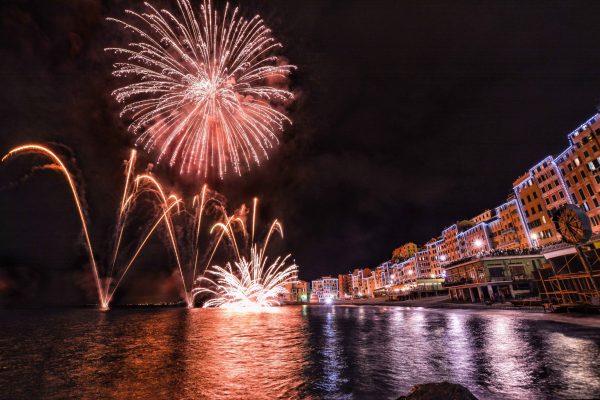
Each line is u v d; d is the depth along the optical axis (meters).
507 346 18.30
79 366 16.41
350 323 39.19
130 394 11.72
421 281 95.81
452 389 7.50
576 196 57.59
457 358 16.23
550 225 64.94
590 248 28.89
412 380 12.75
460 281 64.56
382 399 10.71
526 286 53.78
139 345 23.70
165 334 30.81
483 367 14.12
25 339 27.67
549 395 10.14
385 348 20.25
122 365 16.58
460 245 103.56
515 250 58.78
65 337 28.94
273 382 13.01
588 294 27.84
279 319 50.16
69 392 12.05
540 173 67.00
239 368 15.60
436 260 121.00
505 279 55.81
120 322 46.47
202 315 64.69
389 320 40.97
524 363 14.28
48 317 59.47
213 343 24.41
